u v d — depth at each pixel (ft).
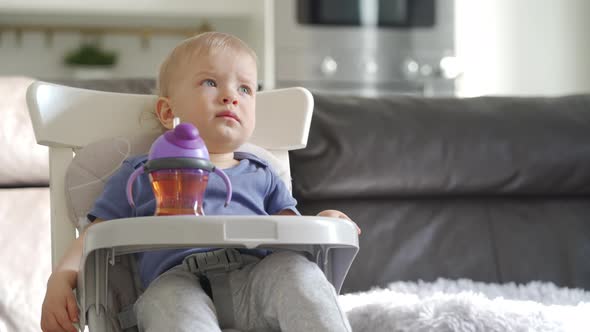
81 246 4.47
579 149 8.34
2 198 7.88
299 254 4.26
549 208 8.34
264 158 5.37
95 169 4.90
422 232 8.00
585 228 8.24
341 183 7.96
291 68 14.49
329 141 8.05
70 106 5.02
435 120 8.29
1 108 8.00
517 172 8.23
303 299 3.92
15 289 7.45
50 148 5.01
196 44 4.90
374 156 8.04
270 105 5.55
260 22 14.84
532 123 8.39
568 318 5.20
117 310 4.50
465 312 5.11
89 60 15.80
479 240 8.04
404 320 5.21
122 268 4.64
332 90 14.73
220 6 14.94
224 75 4.82
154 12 14.78
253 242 3.55
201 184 4.00
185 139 4.00
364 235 7.89
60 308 4.15
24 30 15.88
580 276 8.04
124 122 5.14
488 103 8.58
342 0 14.70
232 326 4.22
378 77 14.85
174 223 3.50
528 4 14.96
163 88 5.06
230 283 4.27
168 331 3.83
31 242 7.70
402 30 14.89
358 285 7.74
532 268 8.00
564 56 14.98
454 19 14.97
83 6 14.49
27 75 15.97
